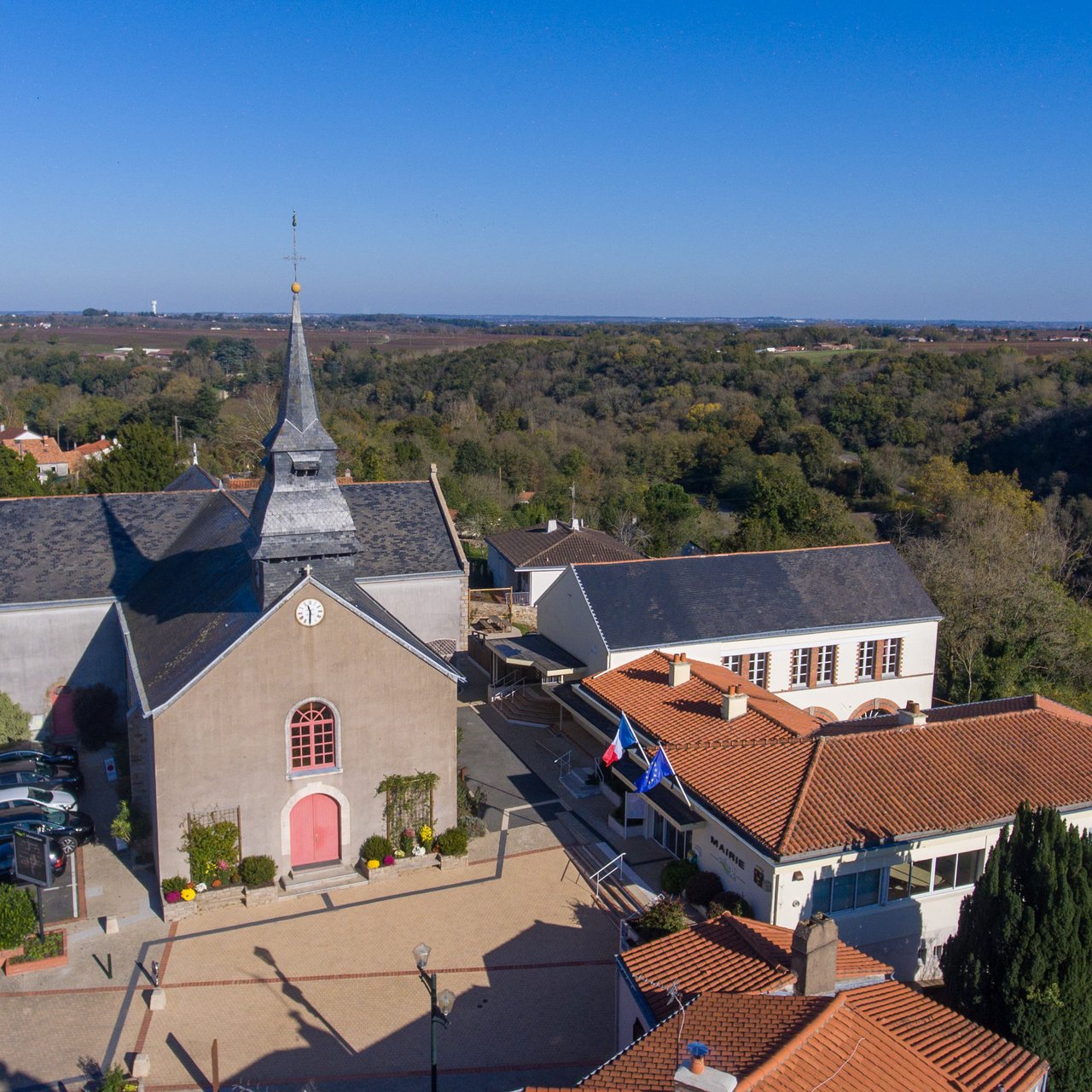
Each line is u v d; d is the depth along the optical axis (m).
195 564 39.91
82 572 42.88
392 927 30.06
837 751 30.81
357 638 31.62
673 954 23.61
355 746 32.22
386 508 49.50
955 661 53.16
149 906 30.88
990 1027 22.66
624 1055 19.17
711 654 43.62
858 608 46.97
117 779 39.28
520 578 65.62
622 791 37.16
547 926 30.31
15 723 40.72
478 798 36.81
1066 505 80.06
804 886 27.31
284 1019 25.92
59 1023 25.59
